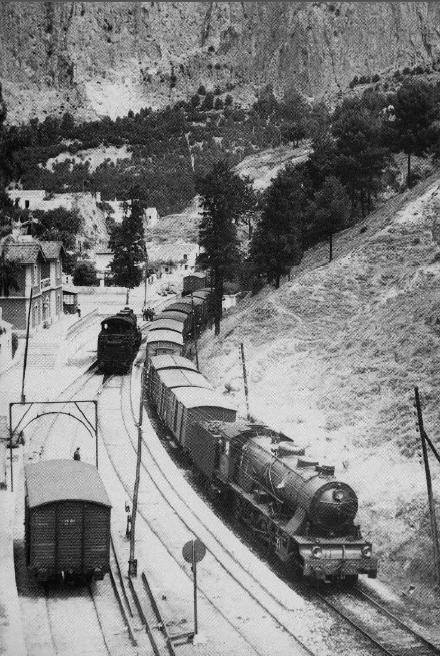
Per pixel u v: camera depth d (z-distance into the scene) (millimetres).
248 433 35625
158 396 51969
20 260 72625
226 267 76750
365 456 38750
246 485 33594
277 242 74438
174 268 163250
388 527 32531
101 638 23781
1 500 35500
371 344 48219
